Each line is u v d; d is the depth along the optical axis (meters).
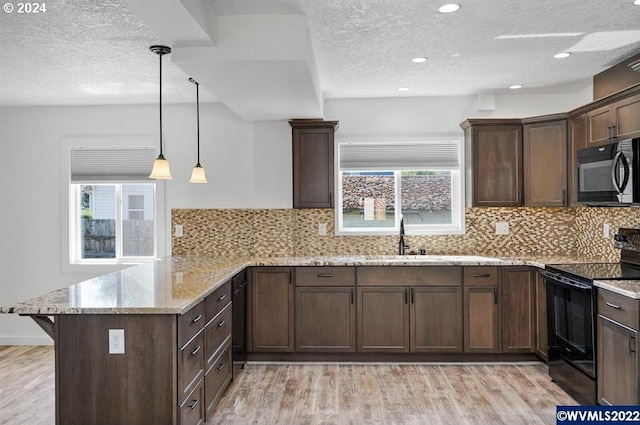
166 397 2.44
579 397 3.37
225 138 5.12
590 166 3.80
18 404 3.53
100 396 2.45
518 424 3.09
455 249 5.04
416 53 3.59
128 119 5.15
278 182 5.00
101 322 2.45
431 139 5.04
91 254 5.31
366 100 5.08
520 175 4.66
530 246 4.97
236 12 2.86
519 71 4.11
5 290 5.18
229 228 5.10
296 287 4.40
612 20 3.01
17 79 4.10
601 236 4.41
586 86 4.65
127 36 3.11
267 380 3.96
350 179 5.27
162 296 2.70
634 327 2.71
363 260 4.43
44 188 5.17
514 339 4.30
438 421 3.15
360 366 4.32
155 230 5.18
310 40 3.20
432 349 4.33
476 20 2.98
